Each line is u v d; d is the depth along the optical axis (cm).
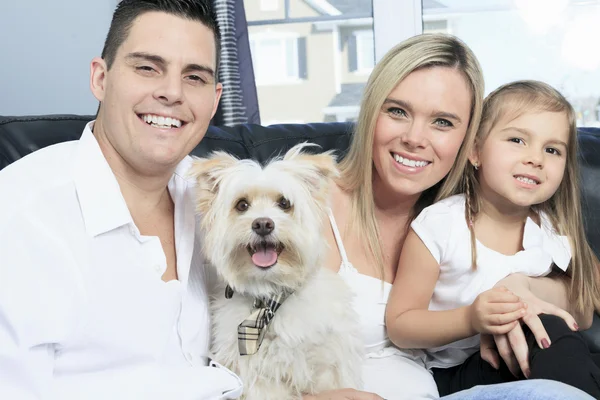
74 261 124
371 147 179
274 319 147
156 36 133
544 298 181
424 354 187
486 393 123
